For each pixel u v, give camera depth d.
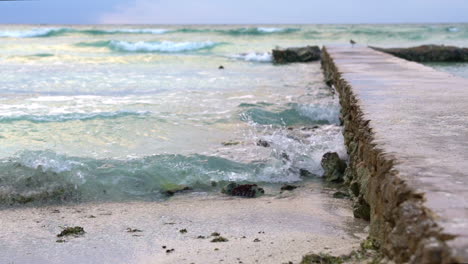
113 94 14.88
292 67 25.89
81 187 6.88
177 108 12.37
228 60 29.16
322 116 11.94
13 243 5.05
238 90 16.03
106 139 9.20
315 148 8.86
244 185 6.92
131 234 5.26
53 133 9.48
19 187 6.77
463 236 2.41
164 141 9.22
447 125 5.19
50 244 5.01
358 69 12.49
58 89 15.93
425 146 4.23
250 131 10.27
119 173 7.30
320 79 19.89
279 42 43.59
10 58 26.70
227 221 5.68
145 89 16.08
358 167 5.57
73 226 5.57
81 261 4.57
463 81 9.52
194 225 5.55
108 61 26.08
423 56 30.08
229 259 4.37
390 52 30.19
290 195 6.82
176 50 36.78
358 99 7.28
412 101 6.98
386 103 6.84
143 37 46.44
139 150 8.55
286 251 4.50
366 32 48.38
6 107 12.11
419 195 2.98
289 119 11.77
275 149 8.73
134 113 11.23
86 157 7.91
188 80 18.75
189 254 4.59
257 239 4.94
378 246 3.75
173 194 6.88
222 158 8.12
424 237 2.61
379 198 3.77
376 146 4.30
